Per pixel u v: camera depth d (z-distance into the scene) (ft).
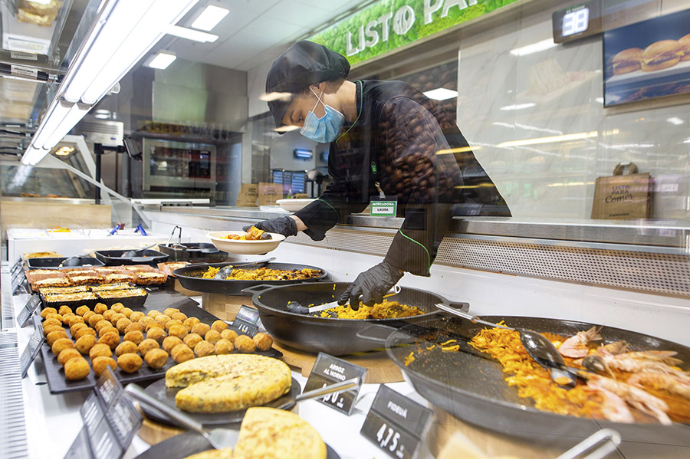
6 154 11.27
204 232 9.42
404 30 9.09
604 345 2.66
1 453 2.12
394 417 2.24
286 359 3.21
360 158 4.81
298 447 1.87
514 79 10.28
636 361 2.29
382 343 2.73
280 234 5.18
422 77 9.65
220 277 5.66
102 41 4.09
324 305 3.83
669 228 2.73
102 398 2.39
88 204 13.29
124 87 6.35
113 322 4.18
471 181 4.90
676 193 8.35
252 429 2.00
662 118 8.55
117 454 1.87
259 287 4.54
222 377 2.46
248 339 3.32
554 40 9.59
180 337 3.70
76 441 2.20
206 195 9.00
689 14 7.99
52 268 7.36
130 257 8.98
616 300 2.96
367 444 2.24
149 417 2.10
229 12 4.41
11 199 12.34
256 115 5.67
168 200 10.87
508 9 9.71
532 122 10.19
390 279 3.62
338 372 2.70
